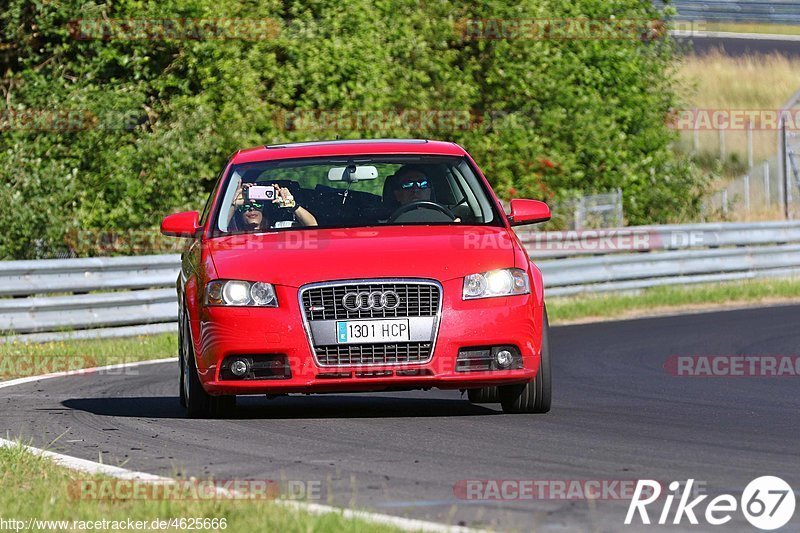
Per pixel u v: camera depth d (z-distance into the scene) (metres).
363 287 25.97
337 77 72.12
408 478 20.31
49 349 47.25
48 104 67.94
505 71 82.56
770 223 78.50
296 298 25.98
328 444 23.98
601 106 86.81
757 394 33.03
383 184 29.72
